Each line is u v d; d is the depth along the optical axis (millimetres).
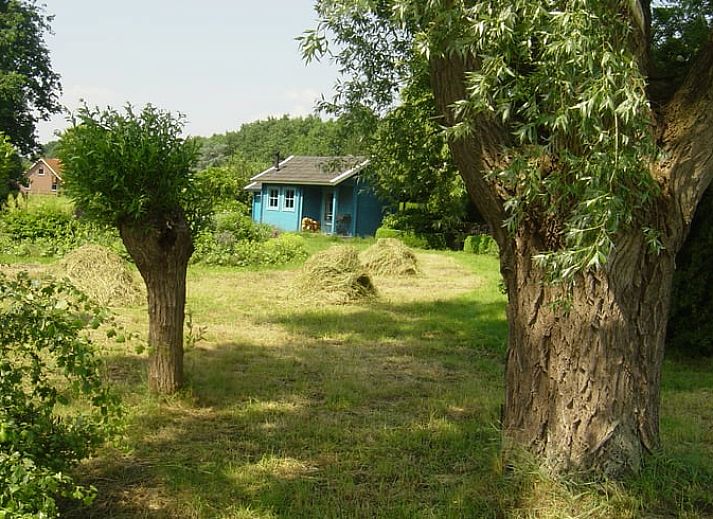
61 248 18594
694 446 5434
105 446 4973
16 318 3434
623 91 2955
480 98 3234
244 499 4332
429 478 4691
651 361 4500
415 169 7219
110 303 11961
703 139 4109
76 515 4039
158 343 6277
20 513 2783
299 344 9383
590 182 3174
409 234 30109
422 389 7148
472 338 10070
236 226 22688
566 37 2990
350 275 13531
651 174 3877
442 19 3408
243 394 6734
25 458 3068
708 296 8750
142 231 5988
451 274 19328
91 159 5645
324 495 4410
